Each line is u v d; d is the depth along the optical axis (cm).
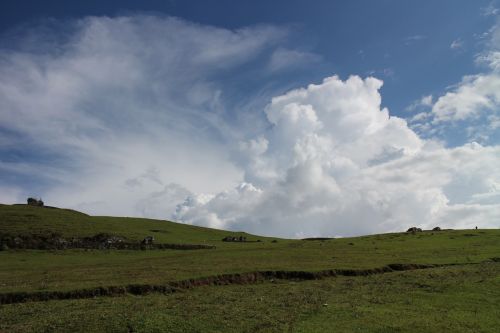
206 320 3562
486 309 3859
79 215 14212
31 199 15762
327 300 4350
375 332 3241
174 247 10838
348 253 8362
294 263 6906
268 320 3559
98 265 7506
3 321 3744
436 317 3606
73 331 3350
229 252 9262
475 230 13200
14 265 7694
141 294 4944
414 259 7281
